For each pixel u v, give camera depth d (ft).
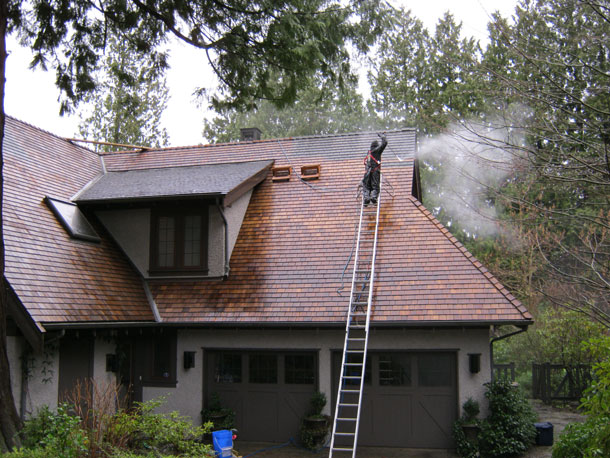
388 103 109.40
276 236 53.62
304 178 59.72
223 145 67.10
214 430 46.26
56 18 36.81
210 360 49.08
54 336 37.60
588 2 26.73
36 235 44.29
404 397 45.60
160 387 48.93
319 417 45.21
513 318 41.91
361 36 36.96
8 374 30.32
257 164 61.21
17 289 36.94
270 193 58.75
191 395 48.39
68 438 30.17
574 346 62.28
